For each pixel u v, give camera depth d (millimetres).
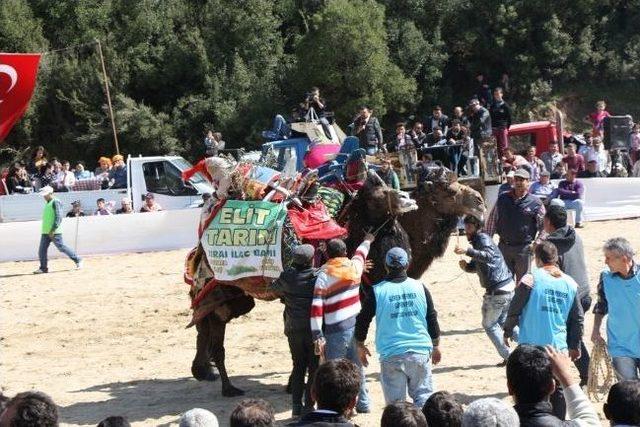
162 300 16906
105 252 22781
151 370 12125
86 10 44656
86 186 30469
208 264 10320
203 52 43562
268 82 42531
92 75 43156
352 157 9875
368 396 9398
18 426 4938
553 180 24859
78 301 17156
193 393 10797
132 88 44344
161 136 42375
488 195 23234
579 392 5527
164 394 10820
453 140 24641
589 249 19734
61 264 21812
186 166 26766
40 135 43812
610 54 44656
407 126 43188
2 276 20438
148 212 23172
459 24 44812
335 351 8758
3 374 12188
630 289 8133
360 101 40469
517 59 43781
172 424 9516
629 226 22812
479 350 11945
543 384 5512
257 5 43938
